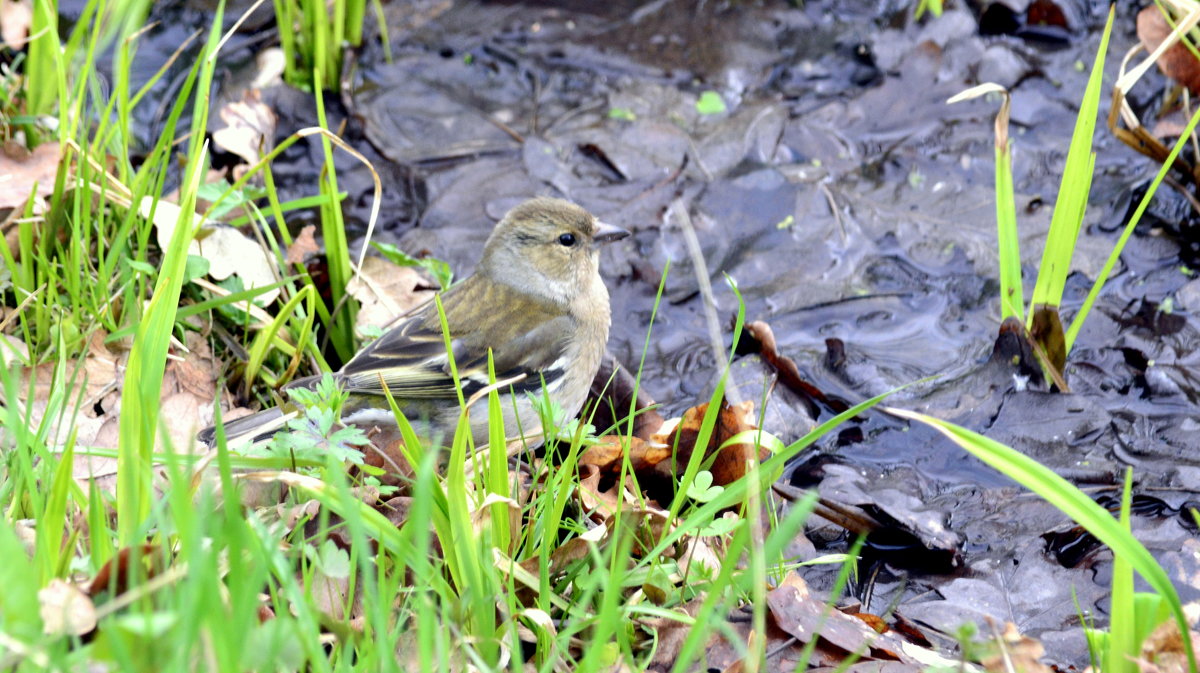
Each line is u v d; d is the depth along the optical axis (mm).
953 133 13094
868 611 7867
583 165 12828
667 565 7051
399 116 13406
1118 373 10156
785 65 14109
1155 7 12039
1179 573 7961
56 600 5465
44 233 9617
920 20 14344
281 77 13508
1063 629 7602
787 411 9875
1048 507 8750
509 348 9484
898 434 9656
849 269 11594
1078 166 9102
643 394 9758
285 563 5543
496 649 6148
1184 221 11742
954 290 11281
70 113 11086
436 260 11188
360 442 7133
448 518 6465
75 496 6695
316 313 10656
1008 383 9977
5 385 6238
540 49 14398
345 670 5641
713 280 11531
